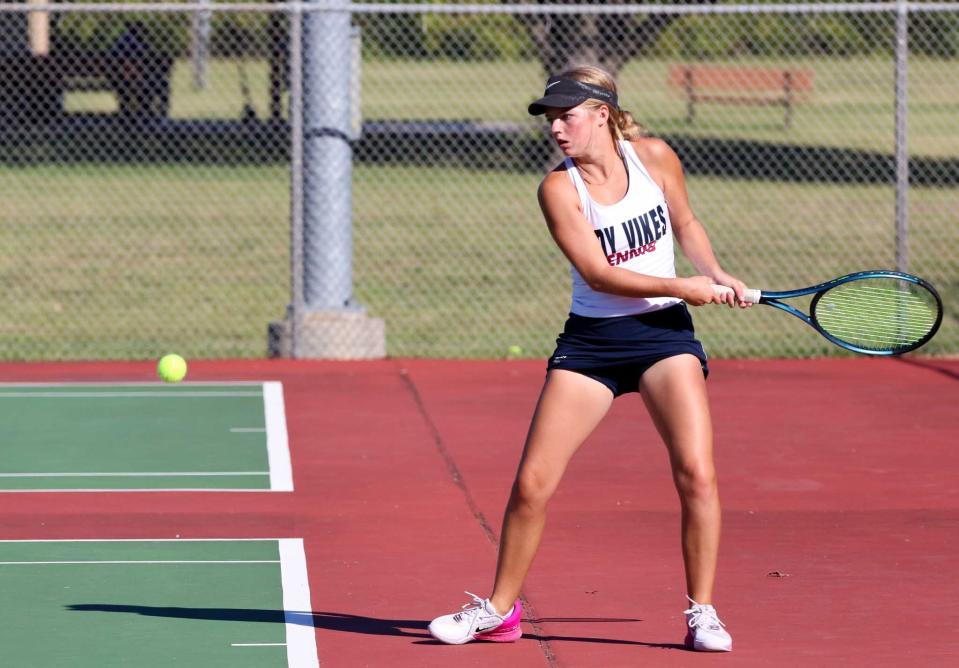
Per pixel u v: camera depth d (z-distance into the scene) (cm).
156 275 4703
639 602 1769
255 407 2948
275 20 8119
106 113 9294
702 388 1533
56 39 8831
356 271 4784
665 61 13388
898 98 3494
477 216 6009
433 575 1881
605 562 1938
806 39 11644
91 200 6419
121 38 8850
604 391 1554
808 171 7650
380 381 3219
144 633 1647
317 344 3469
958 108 10644
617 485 2353
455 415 2886
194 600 1770
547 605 1759
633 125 1562
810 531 2095
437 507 2227
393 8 3406
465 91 11450
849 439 2695
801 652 1591
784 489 2341
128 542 2025
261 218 5953
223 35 12088
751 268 4891
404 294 4403
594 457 2542
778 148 8638
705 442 1523
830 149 8581
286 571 1895
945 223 5912
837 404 3003
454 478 2408
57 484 2358
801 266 4934
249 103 8656
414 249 5219
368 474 2431
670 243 1563
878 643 1620
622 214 1520
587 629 1670
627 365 1535
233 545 2016
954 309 4162
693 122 10131
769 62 12375
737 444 2656
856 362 3472
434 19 9812
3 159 7762
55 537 2048
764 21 10738
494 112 10188
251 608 1742
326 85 3453
